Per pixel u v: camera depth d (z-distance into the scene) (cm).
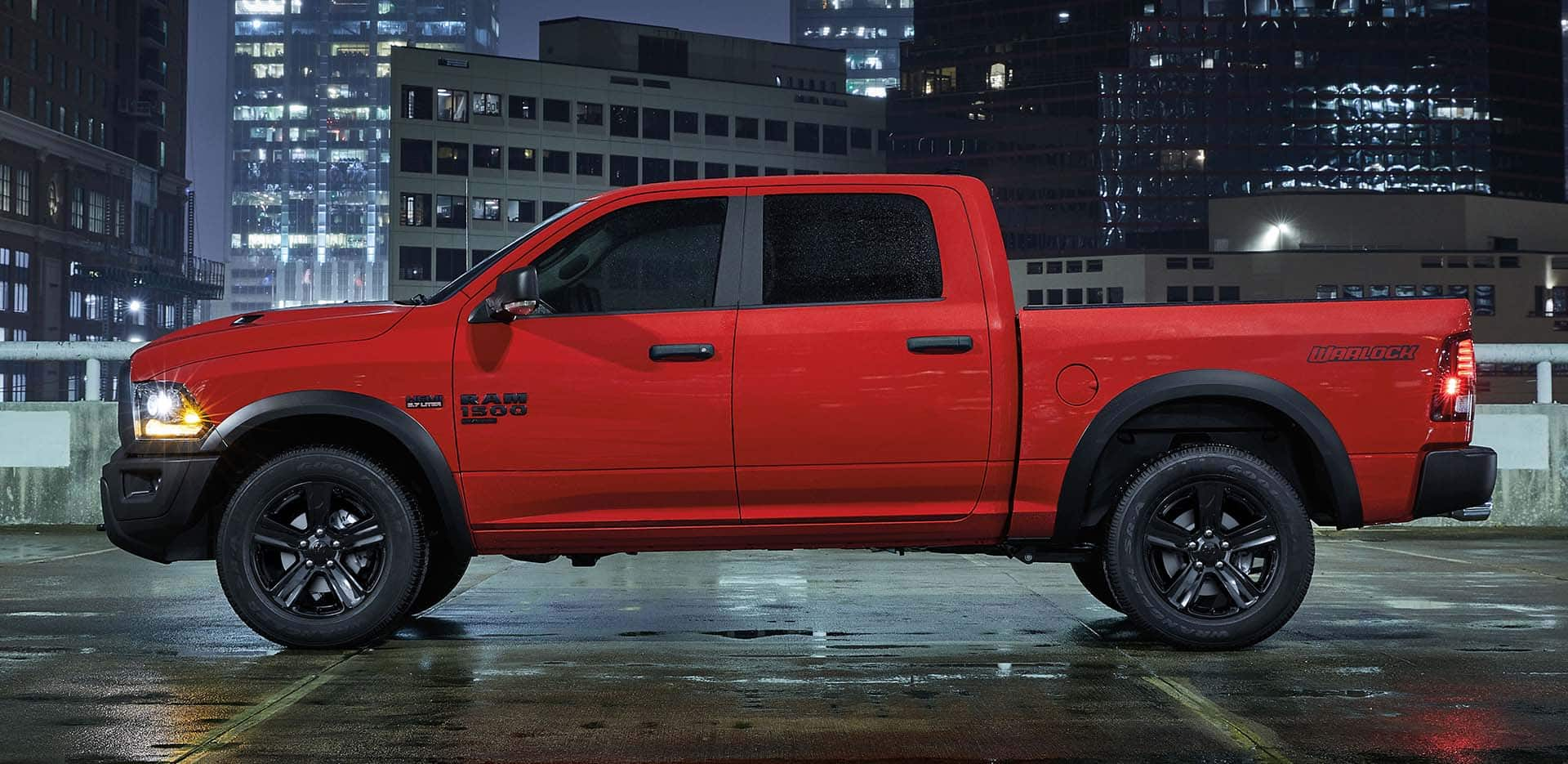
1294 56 13262
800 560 1027
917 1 13700
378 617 659
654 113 12312
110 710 542
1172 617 657
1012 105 13388
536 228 677
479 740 496
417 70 11506
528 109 11856
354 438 702
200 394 657
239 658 647
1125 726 514
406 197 11494
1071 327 657
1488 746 486
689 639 696
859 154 13375
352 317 670
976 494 660
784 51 13750
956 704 550
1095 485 684
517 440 652
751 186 668
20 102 10662
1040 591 866
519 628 729
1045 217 13312
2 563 998
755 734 505
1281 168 13250
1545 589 867
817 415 650
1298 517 655
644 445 650
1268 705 548
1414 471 660
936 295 659
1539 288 11100
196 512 659
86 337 11588
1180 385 653
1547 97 13850
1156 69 13150
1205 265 11256
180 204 13500
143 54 12750
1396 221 11438
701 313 656
